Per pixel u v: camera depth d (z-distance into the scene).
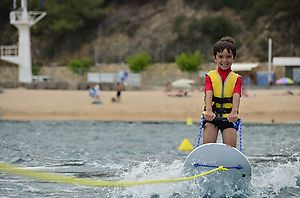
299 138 34.22
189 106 65.38
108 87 96.00
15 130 43.94
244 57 143.38
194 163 13.98
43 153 25.11
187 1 160.50
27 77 98.88
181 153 25.94
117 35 159.62
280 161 21.50
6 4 165.88
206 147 14.00
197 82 122.75
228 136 14.59
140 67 133.00
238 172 13.83
